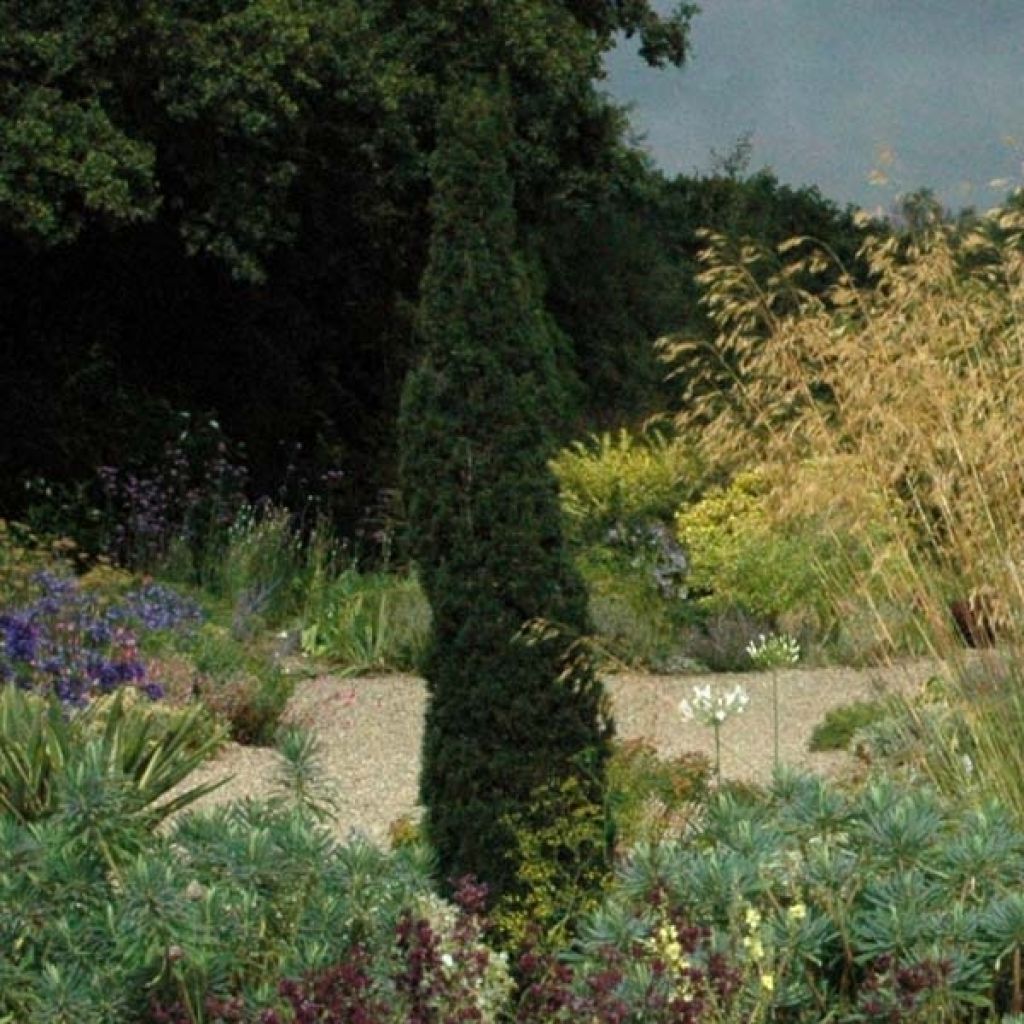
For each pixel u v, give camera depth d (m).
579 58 22.05
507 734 6.32
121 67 19.05
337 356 25.20
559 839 6.08
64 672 10.97
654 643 16.03
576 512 19.05
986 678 7.15
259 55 19.05
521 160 22.34
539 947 5.53
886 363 8.16
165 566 17.95
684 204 32.94
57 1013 4.75
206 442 21.94
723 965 4.59
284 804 6.11
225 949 5.03
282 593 17.66
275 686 12.60
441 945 5.14
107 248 22.36
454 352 6.45
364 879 5.25
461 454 6.41
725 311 9.16
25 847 5.09
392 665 15.55
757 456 8.90
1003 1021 4.59
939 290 8.48
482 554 6.39
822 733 10.86
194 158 20.06
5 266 21.84
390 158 21.73
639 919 5.11
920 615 7.72
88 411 21.64
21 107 18.19
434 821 6.45
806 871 5.15
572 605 6.46
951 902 5.05
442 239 6.51
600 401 28.86
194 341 23.61
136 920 4.91
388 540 19.62
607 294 29.44
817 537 9.34
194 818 5.51
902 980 4.55
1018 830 6.37
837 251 30.16
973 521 7.61
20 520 20.41
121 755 7.19
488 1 21.33
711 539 17.58
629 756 7.31
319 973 4.71
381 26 21.41
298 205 23.03
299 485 22.56
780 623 16.33
